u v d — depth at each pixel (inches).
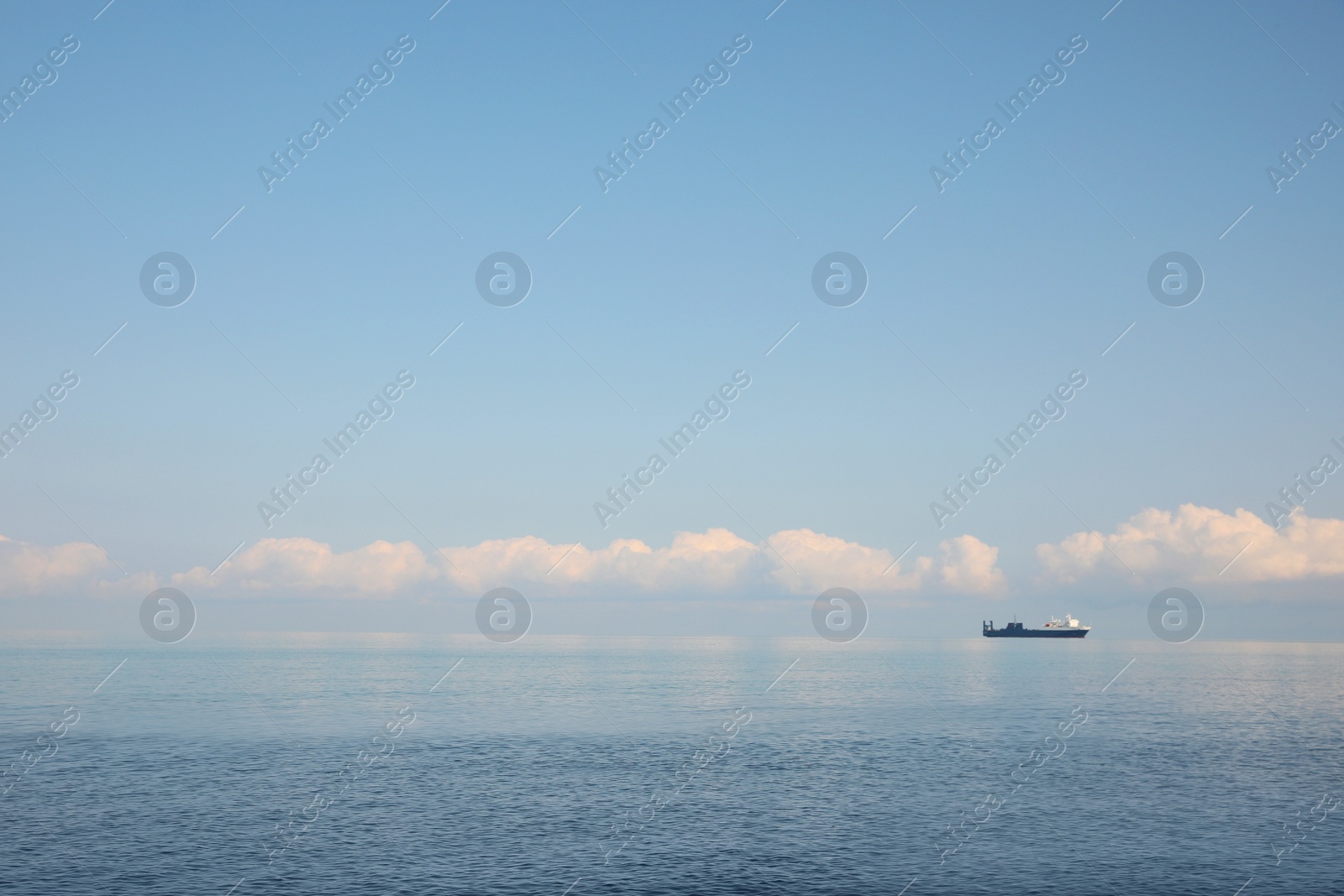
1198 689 4574.3
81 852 1588.3
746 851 1637.6
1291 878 1501.0
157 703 3663.9
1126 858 1605.6
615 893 1418.6
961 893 1423.5
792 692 4306.1
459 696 4008.4
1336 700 4037.9
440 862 1556.3
